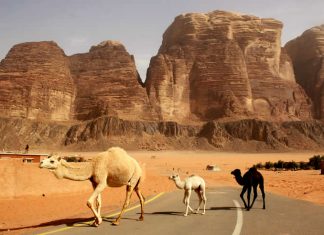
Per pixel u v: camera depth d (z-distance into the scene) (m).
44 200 19.22
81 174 11.57
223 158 165.00
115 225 11.28
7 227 12.30
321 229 10.59
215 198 20.19
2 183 18.72
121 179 11.91
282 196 21.00
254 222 11.77
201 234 9.83
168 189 28.06
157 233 9.96
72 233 10.01
